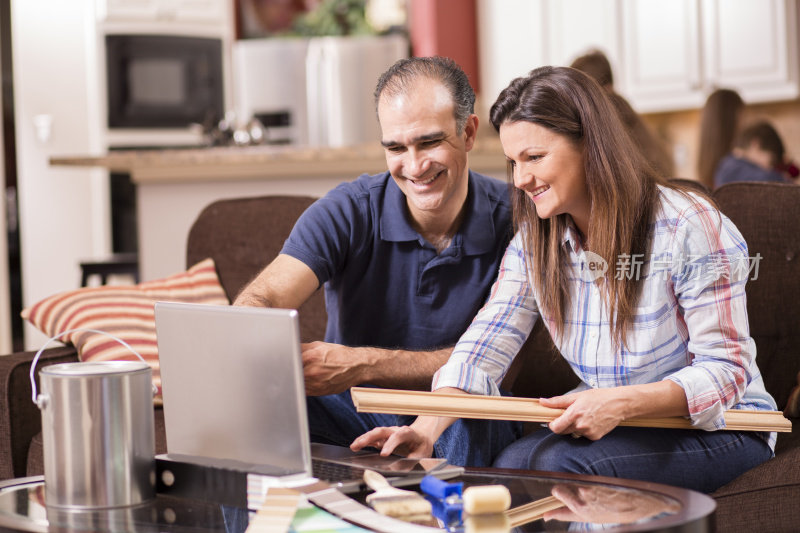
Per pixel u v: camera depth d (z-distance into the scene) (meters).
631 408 1.53
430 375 1.81
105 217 5.89
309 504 1.27
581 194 1.64
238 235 2.58
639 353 1.66
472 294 1.95
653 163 1.92
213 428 1.38
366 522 1.20
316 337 2.44
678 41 5.28
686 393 1.55
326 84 5.84
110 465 1.33
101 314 2.35
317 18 6.88
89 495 1.32
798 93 4.90
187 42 6.18
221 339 1.34
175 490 1.39
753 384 1.71
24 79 5.68
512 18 6.05
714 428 1.59
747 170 3.99
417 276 1.95
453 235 1.95
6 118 5.60
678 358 1.67
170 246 3.55
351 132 5.84
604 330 1.69
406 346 2.00
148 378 1.37
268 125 6.14
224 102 6.32
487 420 1.75
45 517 1.29
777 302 2.02
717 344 1.60
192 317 1.37
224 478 1.34
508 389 1.98
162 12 6.09
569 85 1.61
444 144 1.79
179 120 6.16
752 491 1.56
